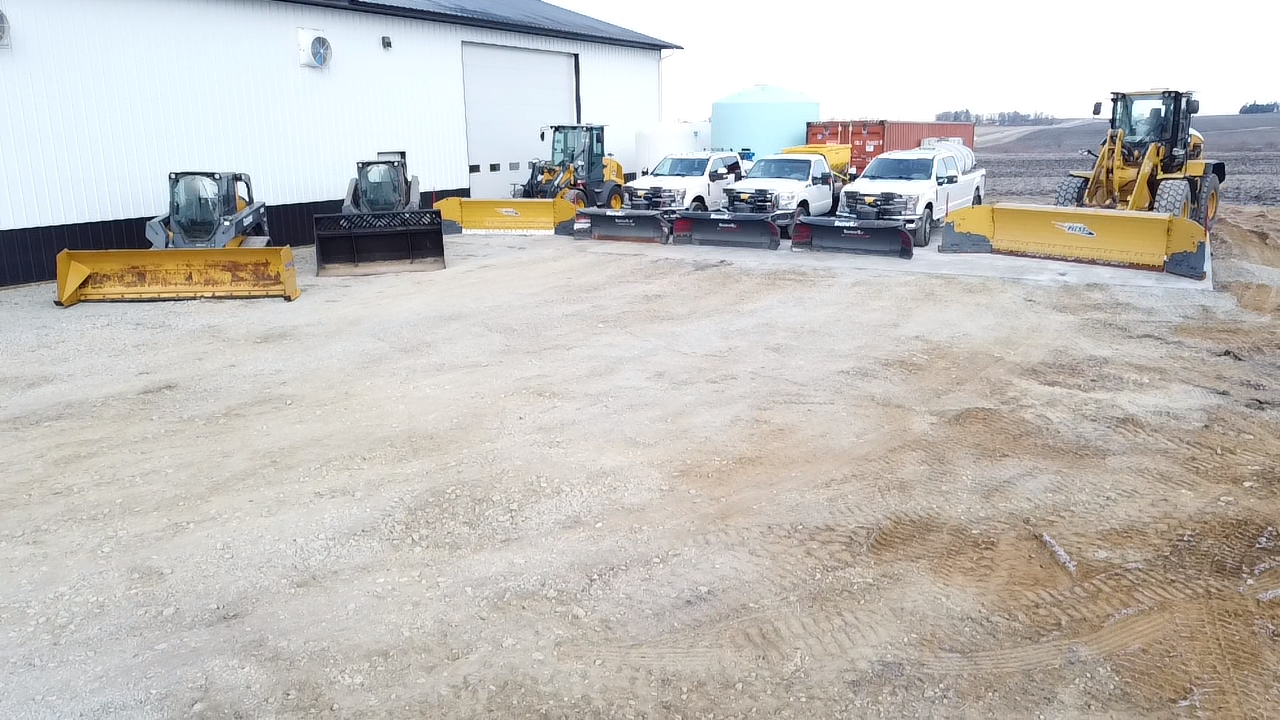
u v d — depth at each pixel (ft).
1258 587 15.70
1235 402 25.63
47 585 16.12
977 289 42.42
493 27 78.18
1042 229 50.96
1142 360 30.19
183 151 55.06
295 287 42.50
